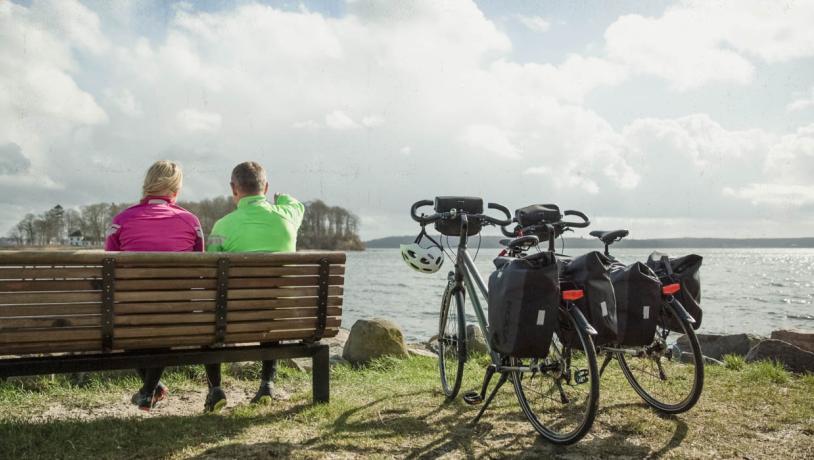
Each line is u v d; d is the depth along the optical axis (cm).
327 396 444
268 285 403
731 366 589
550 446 357
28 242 7000
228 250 435
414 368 629
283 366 609
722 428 385
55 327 346
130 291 363
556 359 368
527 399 396
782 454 342
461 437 373
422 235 458
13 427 375
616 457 339
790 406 432
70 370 363
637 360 450
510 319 342
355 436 371
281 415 415
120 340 365
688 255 405
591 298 353
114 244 402
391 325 710
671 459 336
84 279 350
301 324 418
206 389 512
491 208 475
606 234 421
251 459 329
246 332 402
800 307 3097
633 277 381
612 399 451
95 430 375
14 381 493
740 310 2942
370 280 6028
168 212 411
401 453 344
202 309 385
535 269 340
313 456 335
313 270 416
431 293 4228
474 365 607
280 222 443
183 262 374
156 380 403
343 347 788
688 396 396
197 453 337
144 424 390
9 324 337
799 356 600
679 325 403
